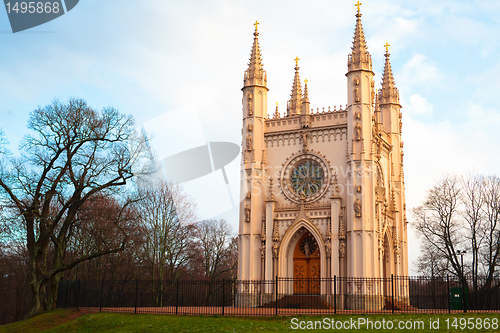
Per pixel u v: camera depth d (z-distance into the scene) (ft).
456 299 206.28
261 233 230.07
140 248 273.95
